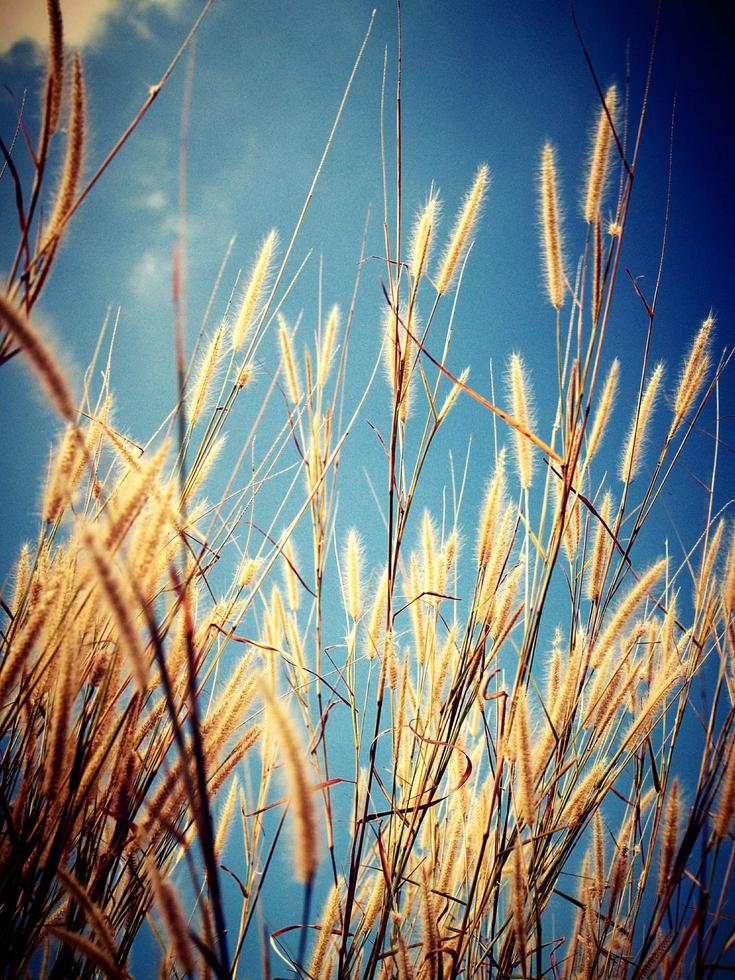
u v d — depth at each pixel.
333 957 0.52
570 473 0.51
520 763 0.49
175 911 0.35
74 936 0.41
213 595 0.53
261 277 0.52
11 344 0.40
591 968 0.54
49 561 0.47
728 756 0.49
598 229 0.50
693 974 0.45
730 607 0.52
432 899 0.52
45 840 0.44
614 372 0.54
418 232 0.54
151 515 0.41
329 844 0.52
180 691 0.48
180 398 0.39
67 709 0.42
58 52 0.41
